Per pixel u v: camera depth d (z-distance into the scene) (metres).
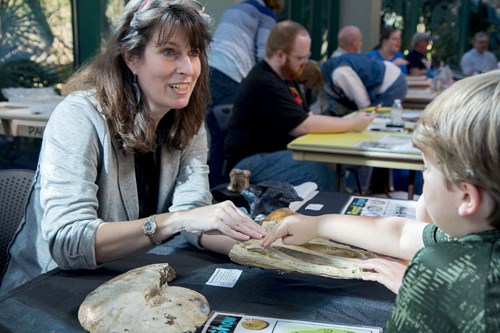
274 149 3.46
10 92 3.60
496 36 8.95
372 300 1.19
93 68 1.57
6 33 3.68
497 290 0.72
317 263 1.31
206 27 1.56
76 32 3.92
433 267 0.77
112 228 1.38
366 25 7.95
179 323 1.04
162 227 1.40
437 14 9.02
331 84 4.69
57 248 1.36
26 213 1.59
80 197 1.42
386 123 3.68
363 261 1.27
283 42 3.31
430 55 9.15
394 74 4.68
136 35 1.47
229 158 3.57
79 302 1.18
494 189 0.75
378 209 1.86
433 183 0.82
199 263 1.41
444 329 0.75
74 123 1.49
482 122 0.73
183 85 1.52
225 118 3.76
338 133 3.32
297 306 1.16
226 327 1.05
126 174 1.60
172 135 1.68
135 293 1.11
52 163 1.45
